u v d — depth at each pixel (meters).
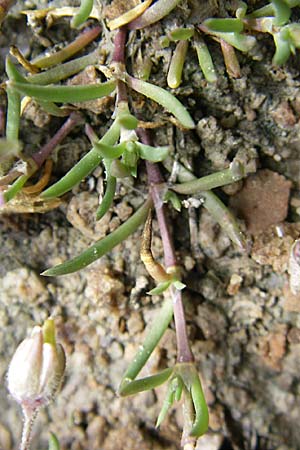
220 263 0.07
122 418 0.07
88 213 0.06
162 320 0.06
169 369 0.06
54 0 0.06
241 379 0.07
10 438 0.07
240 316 0.07
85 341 0.07
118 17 0.06
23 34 0.06
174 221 0.06
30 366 0.05
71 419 0.07
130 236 0.07
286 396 0.07
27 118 0.06
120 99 0.06
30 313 0.07
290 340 0.07
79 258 0.06
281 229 0.06
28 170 0.06
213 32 0.06
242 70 0.06
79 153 0.06
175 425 0.07
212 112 0.06
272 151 0.06
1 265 0.07
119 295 0.07
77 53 0.06
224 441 0.07
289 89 0.06
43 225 0.07
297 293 0.06
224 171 0.06
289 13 0.05
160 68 0.06
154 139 0.06
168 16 0.06
